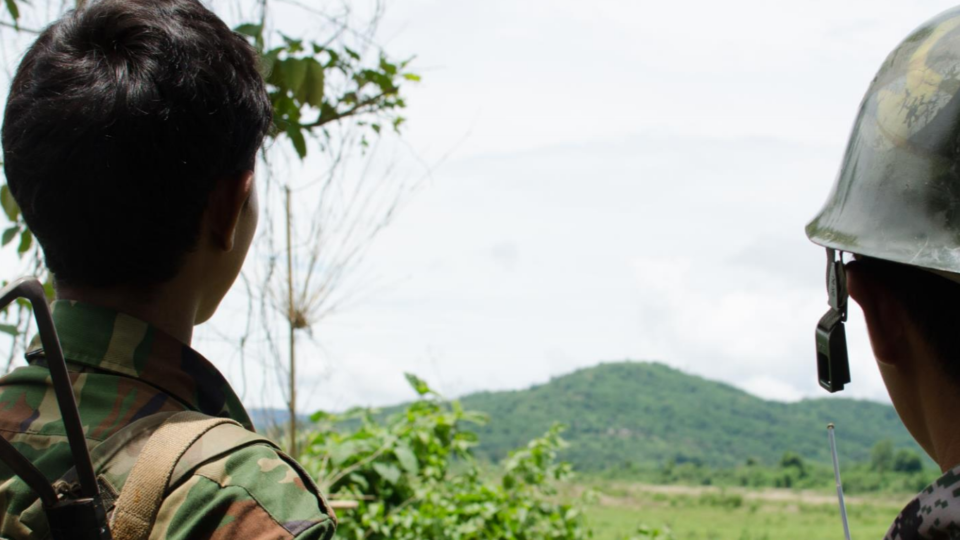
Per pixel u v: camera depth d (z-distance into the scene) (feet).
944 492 2.86
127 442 2.91
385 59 9.80
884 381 3.38
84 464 2.69
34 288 2.62
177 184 3.19
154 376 3.18
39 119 3.15
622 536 23.57
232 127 3.32
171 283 3.32
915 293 3.24
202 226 3.33
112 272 3.22
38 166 3.15
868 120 3.72
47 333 2.64
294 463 3.13
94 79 3.15
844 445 235.20
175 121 3.16
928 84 3.45
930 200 3.32
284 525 2.86
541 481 17.44
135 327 3.20
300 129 8.75
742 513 82.43
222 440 2.97
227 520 2.81
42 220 3.21
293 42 8.80
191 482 2.84
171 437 2.92
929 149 3.38
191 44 3.27
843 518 3.69
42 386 3.13
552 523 17.42
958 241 3.19
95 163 3.11
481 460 19.15
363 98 9.98
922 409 3.22
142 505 2.78
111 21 3.25
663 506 85.10
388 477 14.78
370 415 16.61
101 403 3.05
